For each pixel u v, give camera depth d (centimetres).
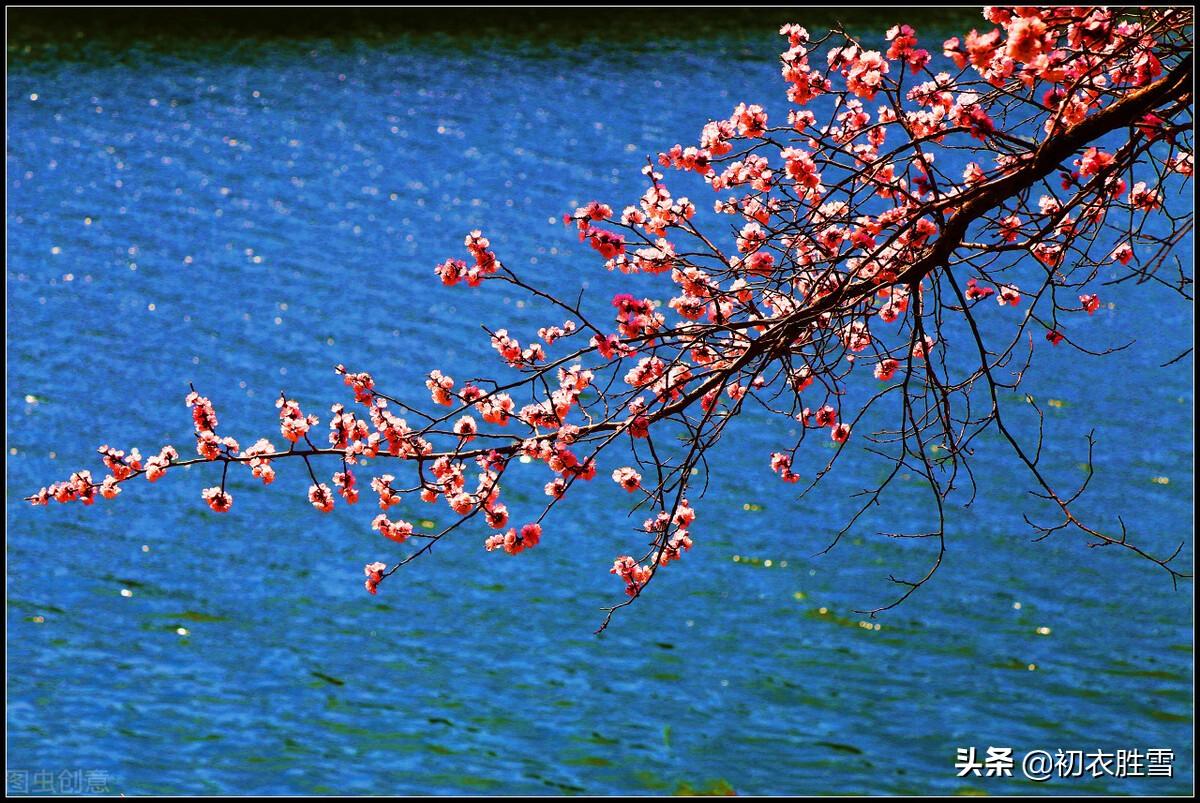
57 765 2014
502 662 2317
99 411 3109
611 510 2788
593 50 6022
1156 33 944
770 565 2581
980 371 977
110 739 2091
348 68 5781
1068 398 3139
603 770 2045
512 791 1989
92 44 6159
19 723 2119
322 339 3441
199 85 5538
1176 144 922
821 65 5544
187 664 2303
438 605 2484
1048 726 2134
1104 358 3319
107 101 5294
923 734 2122
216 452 1095
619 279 3772
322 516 2783
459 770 2034
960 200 907
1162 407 3102
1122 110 898
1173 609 2420
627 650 2344
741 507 2775
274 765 2039
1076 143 905
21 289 3703
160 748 2077
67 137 4869
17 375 3253
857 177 968
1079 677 2248
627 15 6669
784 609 2452
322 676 2280
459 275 1005
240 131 4959
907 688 2234
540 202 4256
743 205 1091
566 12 6731
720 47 6006
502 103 5241
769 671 2281
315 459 2980
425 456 1038
